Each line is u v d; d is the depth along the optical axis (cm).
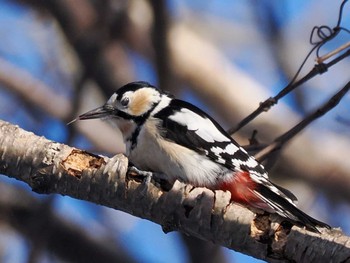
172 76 1244
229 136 979
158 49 1218
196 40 1430
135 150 973
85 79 1267
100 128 1343
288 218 747
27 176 780
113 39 1300
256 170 945
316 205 1341
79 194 780
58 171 774
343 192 1327
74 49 1289
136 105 998
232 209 748
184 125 962
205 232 758
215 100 1412
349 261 705
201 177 945
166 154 952
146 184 767
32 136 785
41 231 1175
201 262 1227
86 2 1289
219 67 1419
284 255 733
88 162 779
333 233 733
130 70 1328
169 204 761
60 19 1285
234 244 750
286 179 1330
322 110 980
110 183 770
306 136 1334
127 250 1315
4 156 778
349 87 970
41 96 1405
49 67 1427
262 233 741
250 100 1410
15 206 1260
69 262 1288
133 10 1349
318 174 1327
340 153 1330
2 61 1423
